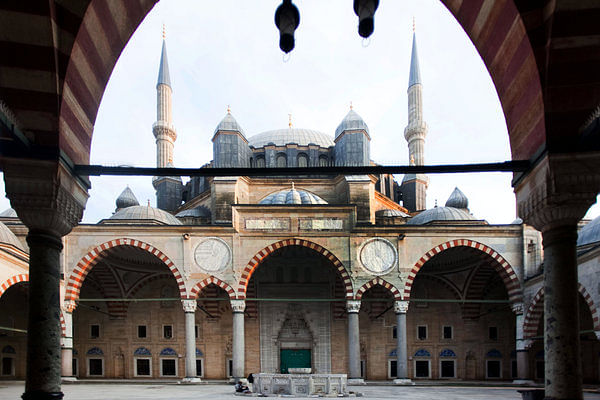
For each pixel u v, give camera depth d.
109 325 39.59
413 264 33.22
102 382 34.19
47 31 7.36
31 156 8.00
